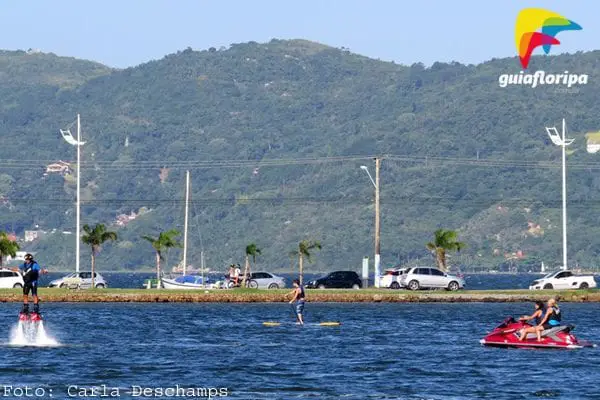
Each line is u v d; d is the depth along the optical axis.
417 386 181.50
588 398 171.25
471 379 188.75
